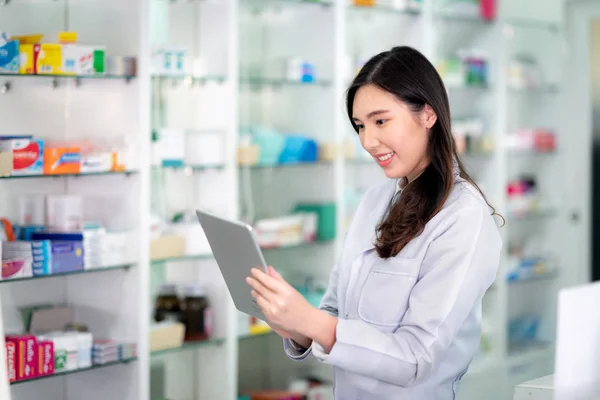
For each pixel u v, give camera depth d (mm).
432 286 1786
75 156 3062
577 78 5082
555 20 5035
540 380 1899
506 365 4750
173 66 3451
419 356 1729
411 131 1835
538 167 5141
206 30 3682
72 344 3078
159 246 3396
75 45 3092
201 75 3578
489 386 4648
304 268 4141
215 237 1804
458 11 4523
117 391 3342
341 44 4008
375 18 4465
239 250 1736
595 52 5039
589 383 1783
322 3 3994
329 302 2141
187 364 3770
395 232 1877
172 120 3666
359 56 4266
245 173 4078
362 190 4445
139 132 3254
